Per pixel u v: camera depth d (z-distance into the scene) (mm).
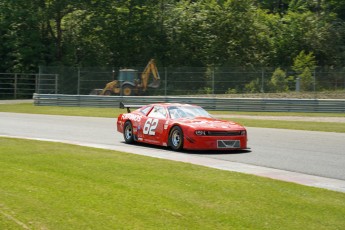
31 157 13391
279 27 63938
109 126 24594
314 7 72562
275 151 16422
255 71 43094
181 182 10258
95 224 7441
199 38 60906
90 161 12828
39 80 44781
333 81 39781
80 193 9148
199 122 16188
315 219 7852
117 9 58594
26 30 56125
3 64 56000
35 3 56281
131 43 59375
